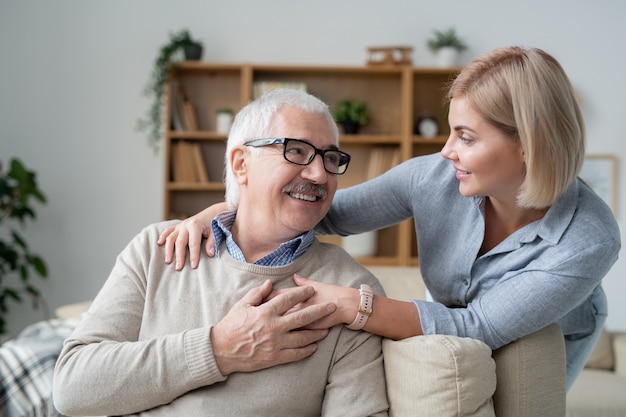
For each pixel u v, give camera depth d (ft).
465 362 3.92
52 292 14.46
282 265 4.50
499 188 4.18
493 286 4.56
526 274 4.24
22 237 14.43
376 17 14.66
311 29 14.64
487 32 14.66
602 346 10.85
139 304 4.40
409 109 13.87
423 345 3.98
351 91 14.66
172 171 14.06
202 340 3.93
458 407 3.90
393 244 14.79
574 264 4.12
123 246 14.48
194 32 14.60
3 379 7.53
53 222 14.48
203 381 3.92
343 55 14.65
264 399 4.04
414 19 14.66
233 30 14.60
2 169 14.39
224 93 14.55
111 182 14.52
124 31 14.60
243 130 4.54
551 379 4.45
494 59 4.08
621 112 14.66
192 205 14.42
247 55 14.61
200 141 14.39
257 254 4.62
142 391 3.92
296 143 4.30
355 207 5.38
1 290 14.29
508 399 4.36
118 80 14.56
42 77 14.55
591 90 14.67
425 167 5.10
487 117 3.95
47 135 14.53
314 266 4.57
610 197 14.57
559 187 4.02
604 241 4.17
